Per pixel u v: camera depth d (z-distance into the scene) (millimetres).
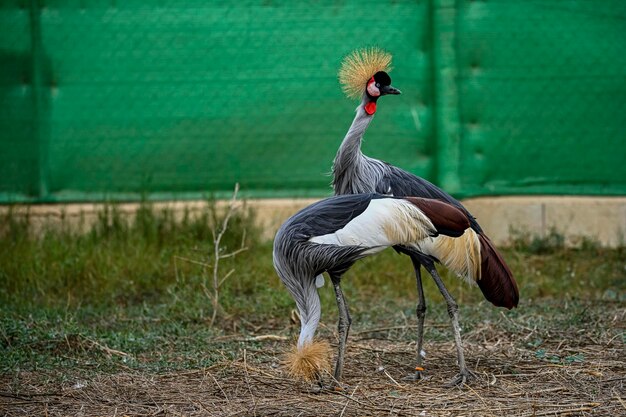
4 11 14070
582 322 11172
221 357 9977
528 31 14367
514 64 14398
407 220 8539
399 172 9961
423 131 14367
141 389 8930
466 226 8836
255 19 14227
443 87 14305
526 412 8117
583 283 13156
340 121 14414
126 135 14312
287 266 8508
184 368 9648
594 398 8492
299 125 14375
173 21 14195
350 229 8414
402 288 13008
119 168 14352
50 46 14164
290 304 12148
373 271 13367
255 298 12492
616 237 14586
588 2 14367
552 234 14477
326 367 8383
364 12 14250
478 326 11234
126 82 14250
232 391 8852
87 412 8258
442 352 10250
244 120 14367
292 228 8492
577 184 14609
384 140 14328
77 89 14227
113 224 14031
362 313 11977
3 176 14242
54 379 9219
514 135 14492
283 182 14477
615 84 14492
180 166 14367
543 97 14461
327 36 14281
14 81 14156
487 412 8125
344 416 8055
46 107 14219
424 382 9156
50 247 13398
